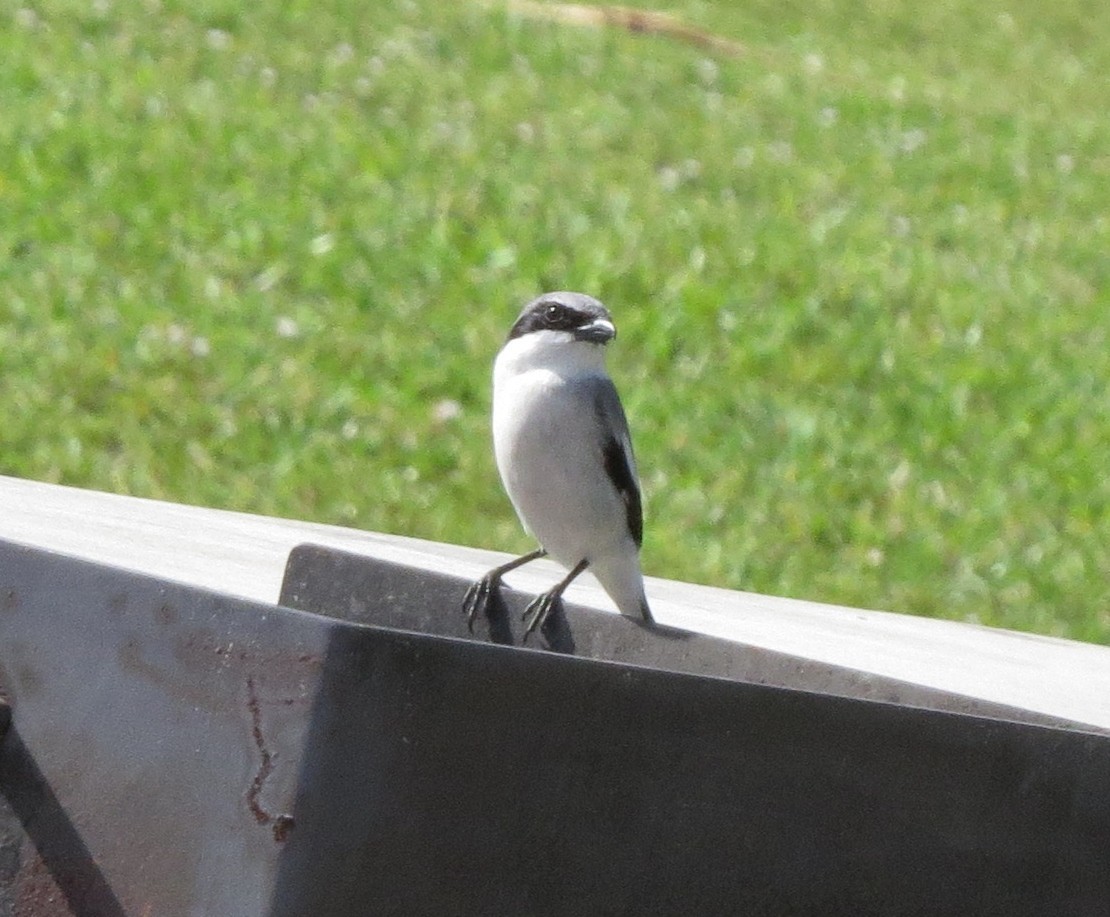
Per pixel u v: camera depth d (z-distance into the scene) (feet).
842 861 14.99
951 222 71.61
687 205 67.56
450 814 13.37
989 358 56.65
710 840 14.44
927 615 40.55
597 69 86.53
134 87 69.87
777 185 72.79
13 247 53.11
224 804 13.17
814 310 58.03
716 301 56.90
